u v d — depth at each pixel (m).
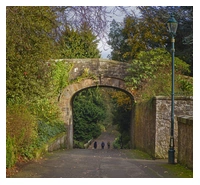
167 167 10.41
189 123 9.77
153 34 23.17
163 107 14.78
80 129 33.44
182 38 23.91
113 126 57.50
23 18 11.16
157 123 14.72
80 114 33.56
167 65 20.72
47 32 12.62
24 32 11.62
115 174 8.99
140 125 19.12
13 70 12.49
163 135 14.67
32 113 14.94
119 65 22.66
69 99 22.77
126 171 9.53
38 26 12.20
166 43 24.45
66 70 22.73
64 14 11.53
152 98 15.33
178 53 23.77
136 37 23.38
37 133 13.48
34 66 13.07
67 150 19.23
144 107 17.67
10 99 12.44
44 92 15.17
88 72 22.78
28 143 11.52
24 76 12.82
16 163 10.29
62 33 12.65
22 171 9.20
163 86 19.16
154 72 21.30
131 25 22.39
